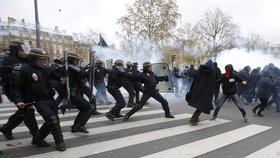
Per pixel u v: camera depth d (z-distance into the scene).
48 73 5.00
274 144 5.42
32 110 4.84
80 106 5.79
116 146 5.15
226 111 9.36
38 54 4.76
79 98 5.72
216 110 7.68
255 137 5.93
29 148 4.95
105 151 4.86
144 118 7.84
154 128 6.62
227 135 6.06
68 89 5.57
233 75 7.44
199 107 6.86
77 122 5.92
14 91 4.60
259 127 6.86
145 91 7.61
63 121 7.29
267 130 6.56
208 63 7.07
